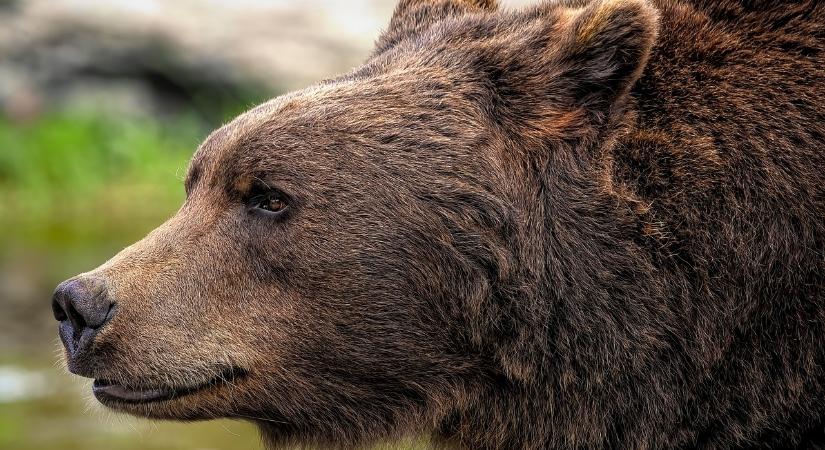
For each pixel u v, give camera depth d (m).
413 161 9.98
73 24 35.94
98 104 36.22
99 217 29.53
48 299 22.16
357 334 10.04
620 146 10.05
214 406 10.27
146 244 10.35
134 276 10.13
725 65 10.27
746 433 10.03
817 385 9.90
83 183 32.47
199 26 36.94
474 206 9.92
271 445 10.80
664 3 10.71
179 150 35.38
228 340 10.09
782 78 10.18
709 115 10.09
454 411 10.27
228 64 36.84
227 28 37.25
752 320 9.91
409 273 9.95
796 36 10.32
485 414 10.28
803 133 10.00
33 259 25.16
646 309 9.91
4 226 28.59
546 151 10.09
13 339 19.94
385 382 10.20
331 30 38.25
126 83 37.03
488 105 10.23
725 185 9.91
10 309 21.47
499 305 9.98
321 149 10.02
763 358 9.92
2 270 24.12
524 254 9.96
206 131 37.19
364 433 10.38
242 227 10.17
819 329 9.86
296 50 37.53
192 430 16.52
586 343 9.98
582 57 10.08
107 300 10.05
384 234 9.92
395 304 9.98
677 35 10.43
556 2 11.16
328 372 10.17
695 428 10.07
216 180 10.30
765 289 9.88
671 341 9.96
